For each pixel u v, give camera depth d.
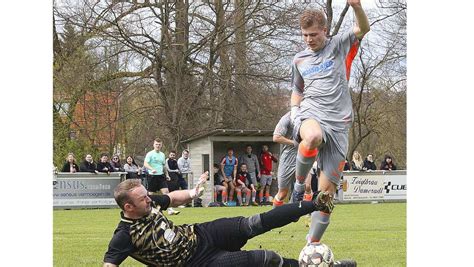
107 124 36.28
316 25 8.59
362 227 15.70
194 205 28.16
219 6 36.50
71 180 26.42
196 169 29.98
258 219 6.81
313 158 8.45
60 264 9.73
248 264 6.66
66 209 26.06
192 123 37.84
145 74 37.00
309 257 6.84
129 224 6.65
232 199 28.36
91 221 18.53
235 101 37.88
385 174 30.41
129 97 37.00
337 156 8.60
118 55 36.25
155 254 6.62
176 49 36.72
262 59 37.47
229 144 30.09
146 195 6.65
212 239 6.81
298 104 9.05
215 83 37.59
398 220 18.09
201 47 37.09
